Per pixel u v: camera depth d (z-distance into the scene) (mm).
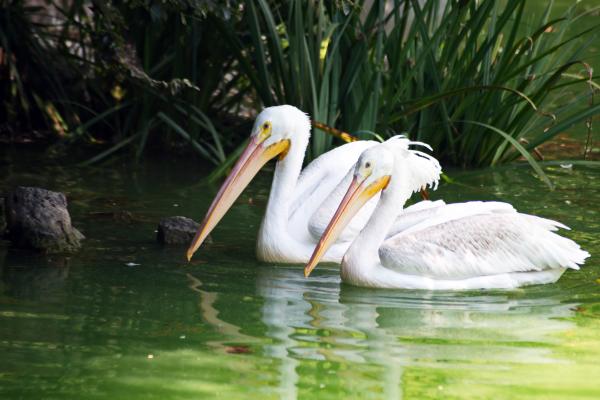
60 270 11383
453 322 10031
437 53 17438
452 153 17031
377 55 15812
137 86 17484
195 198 14688
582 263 11523
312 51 16203
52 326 9508
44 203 12312
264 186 15805
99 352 8852
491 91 16391
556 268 11633
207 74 17531
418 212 12266
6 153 16984
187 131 17828
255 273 11734
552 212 14148
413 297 11000
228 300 10578
